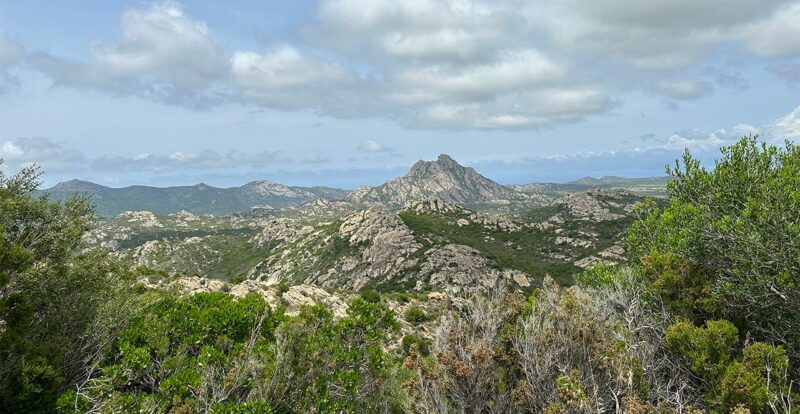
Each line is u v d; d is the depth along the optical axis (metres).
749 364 7.53
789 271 8.76
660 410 6.49
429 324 26.72
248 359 9.46
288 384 9.12
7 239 10.21
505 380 8.38
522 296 9.91
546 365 7.43
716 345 8.16
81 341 10.27
